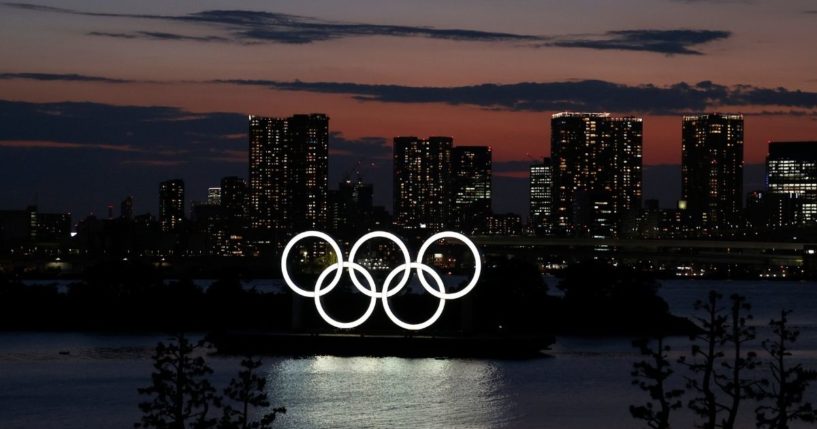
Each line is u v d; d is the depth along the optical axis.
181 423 134.00
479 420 199.88
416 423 197.12
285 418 199.38
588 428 193.25
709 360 129.62
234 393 139.12
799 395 130.50
